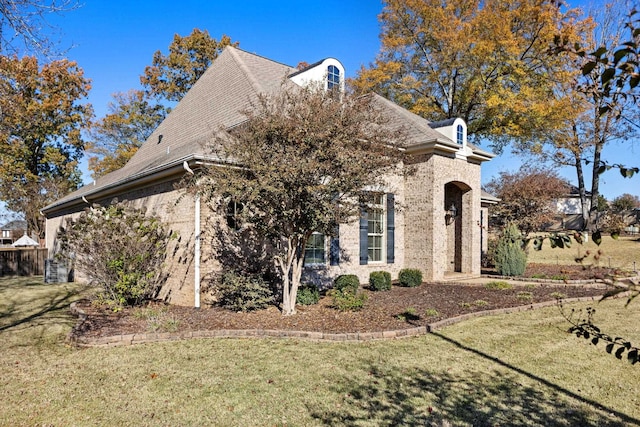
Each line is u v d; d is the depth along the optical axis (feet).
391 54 85.51
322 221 26.40
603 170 8.06
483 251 67.41
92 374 18.94
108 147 106.83
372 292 39.65
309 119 25.70
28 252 69.77
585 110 69.05
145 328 26.25
